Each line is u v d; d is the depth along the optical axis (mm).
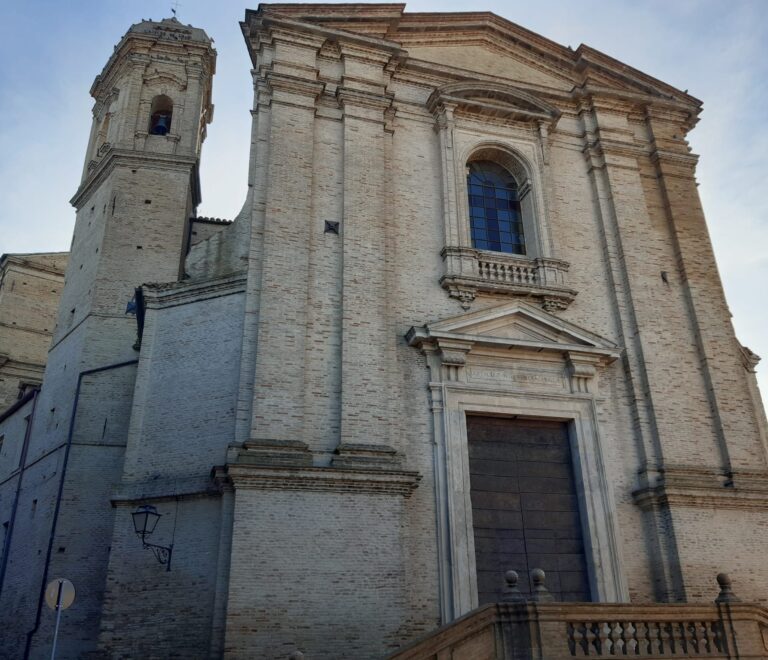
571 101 22219
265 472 14289
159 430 16844
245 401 15508
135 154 28219
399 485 14930
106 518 21047
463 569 15109
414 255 18391
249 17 20172
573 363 17719
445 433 16250
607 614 11625
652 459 17406
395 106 20188
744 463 17672
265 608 13383
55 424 24375
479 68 22219
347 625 13602
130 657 14383
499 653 11164
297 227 17344
